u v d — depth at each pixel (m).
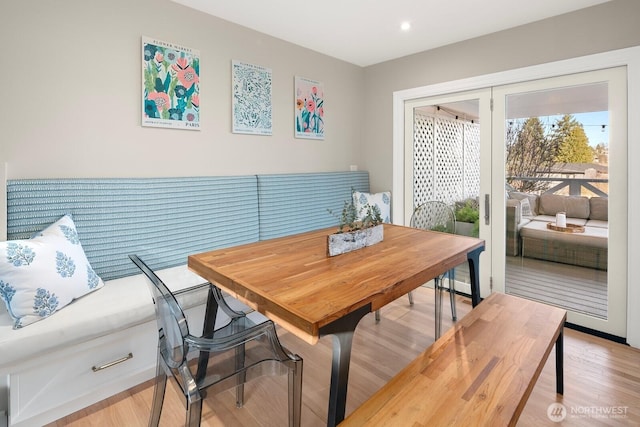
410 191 3.79
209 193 2.69
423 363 1.40
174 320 1.31
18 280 1.57
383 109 3.92
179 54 2.54
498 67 3.01
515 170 3.04
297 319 1.12
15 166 1.92
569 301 2.79
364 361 2.24
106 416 1.76
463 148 3.33
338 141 3.84
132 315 1.83
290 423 1.52
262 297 1.27
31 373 1.60
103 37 2.19
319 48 3.45
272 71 3.15
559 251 2.84
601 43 2.49
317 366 2.22
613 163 2.52
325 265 1.64
